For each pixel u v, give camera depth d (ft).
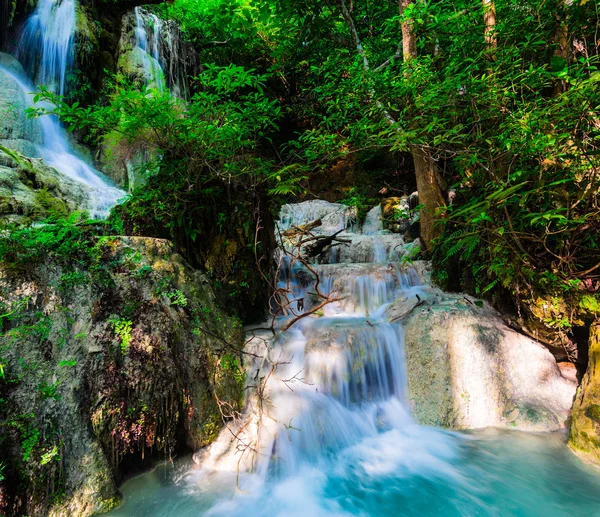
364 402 12.62
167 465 9.41
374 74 15.62
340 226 30.89
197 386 10.00
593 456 9.43
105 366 8.25
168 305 9.87
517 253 11.34
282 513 8.55
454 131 11.00
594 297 11.41
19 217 13.74
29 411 7.11
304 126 44.32
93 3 28.86
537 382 12.44
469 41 14.97
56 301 8.06
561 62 8.79
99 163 24.23
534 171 10.11
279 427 10.50
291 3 25.95
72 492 7.34
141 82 28.78
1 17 24.12
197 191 12.33
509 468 9.82
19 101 21.34
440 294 15.98
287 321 14.89
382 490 9.33
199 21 39.34
